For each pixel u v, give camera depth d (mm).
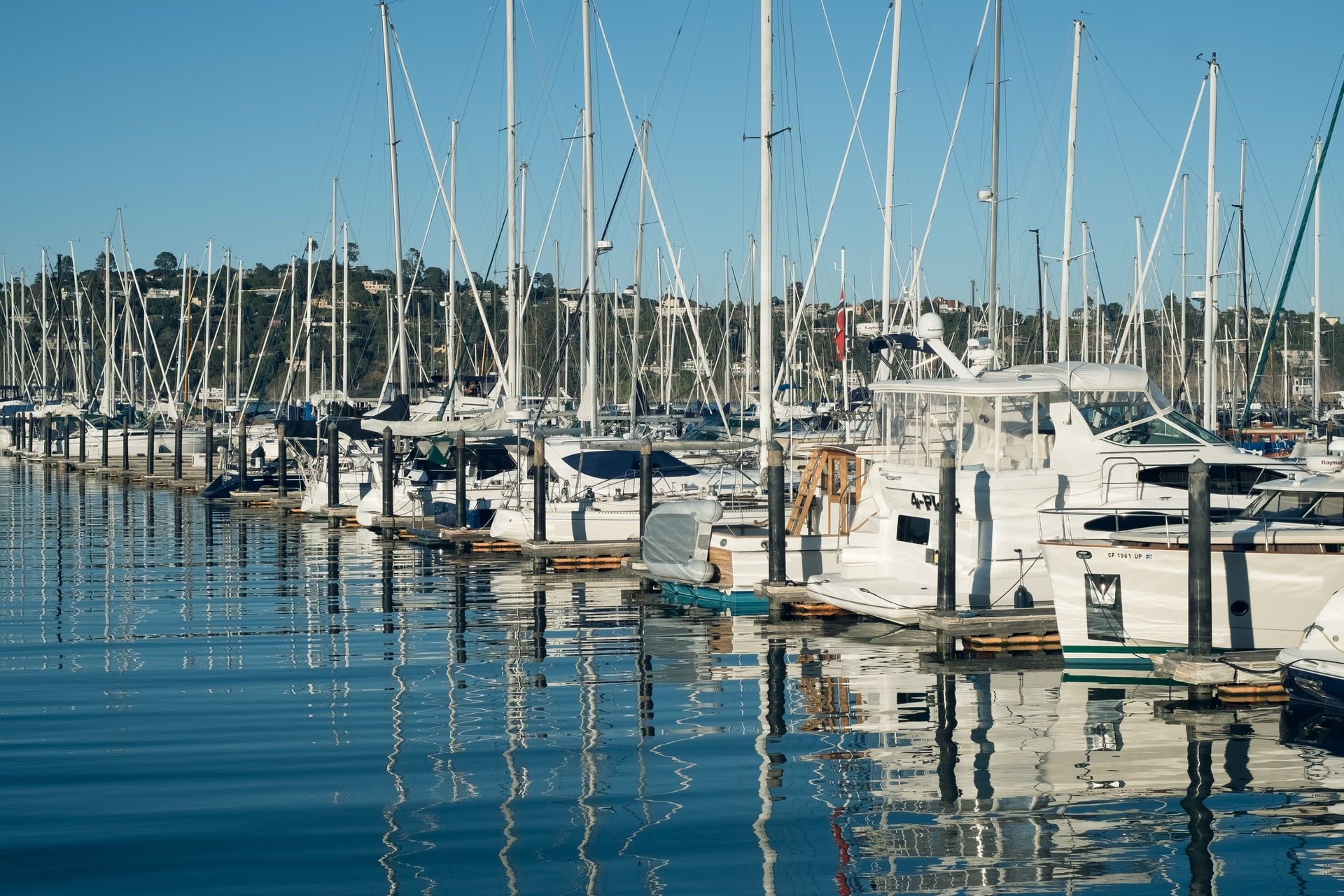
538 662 17641
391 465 34719
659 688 15883
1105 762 12445
